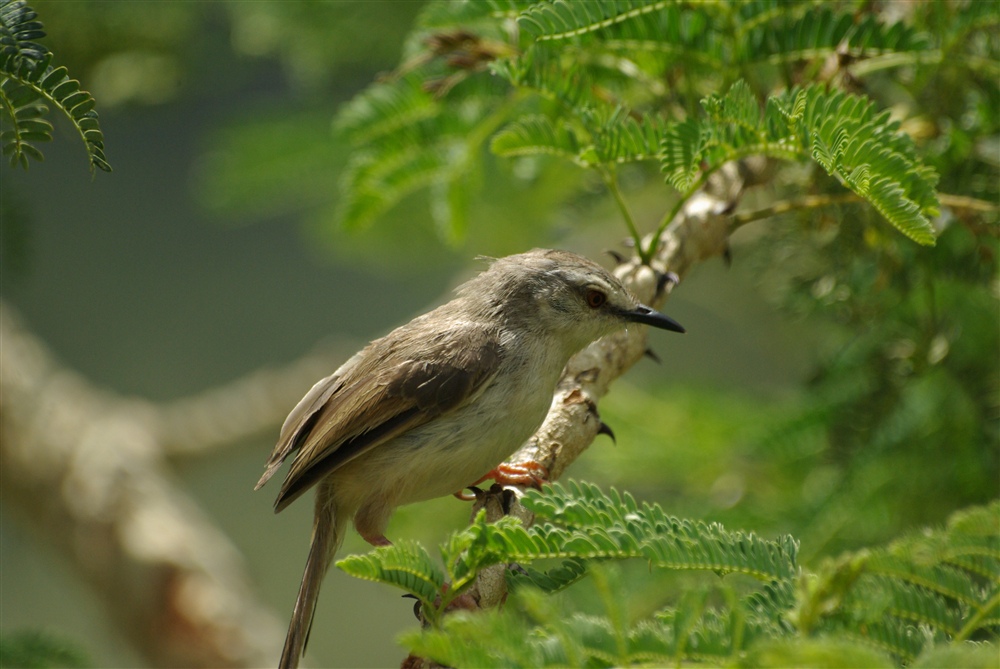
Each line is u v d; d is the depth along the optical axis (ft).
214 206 44.80
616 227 49.11
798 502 34.01
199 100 72.69
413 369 27.61
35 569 66.28
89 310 75.51
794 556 18.94
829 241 31.81
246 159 42.75
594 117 25.30
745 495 35.14
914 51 26.71
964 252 31.83
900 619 17.60
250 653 43.96
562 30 25.35
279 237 79.61
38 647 23.54
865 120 22.58
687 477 36.37
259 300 78.33
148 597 45.50
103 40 47.93
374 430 27.45
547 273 29.01
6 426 50.37
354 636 68.13
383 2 43.24
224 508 75.31
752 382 65.46
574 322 28.60
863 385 33.14
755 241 39.47
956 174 29.99
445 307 30.45
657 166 35.73
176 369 75.05
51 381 53.06
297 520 75.10
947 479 32.81
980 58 28.53
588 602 28.07
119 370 74.90
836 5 29.91
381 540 28.32
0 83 19.45
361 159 32.94
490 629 15.88
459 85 32.50
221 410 54.44
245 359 76.43
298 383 54.34
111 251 76.59
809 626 16.24
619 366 28.60
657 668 15.80
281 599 70.49
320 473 27.30
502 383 27.96
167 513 48.75
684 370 65.57
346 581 70.13
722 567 18.62
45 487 49.47
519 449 28.30
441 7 29.48
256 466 77.46
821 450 34.19
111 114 50.57
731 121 23.21
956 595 17.06
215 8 49.03
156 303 76.74
